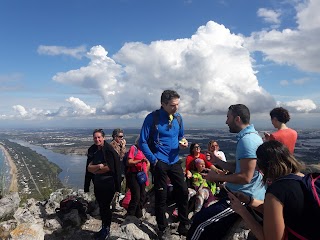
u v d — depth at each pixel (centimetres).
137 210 611
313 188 235
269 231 240
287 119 523
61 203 639
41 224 581
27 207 662
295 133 518
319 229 229
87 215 636
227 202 362
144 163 600
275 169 252
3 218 553
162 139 505
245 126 360
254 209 329
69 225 590
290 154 256
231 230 356
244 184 360
